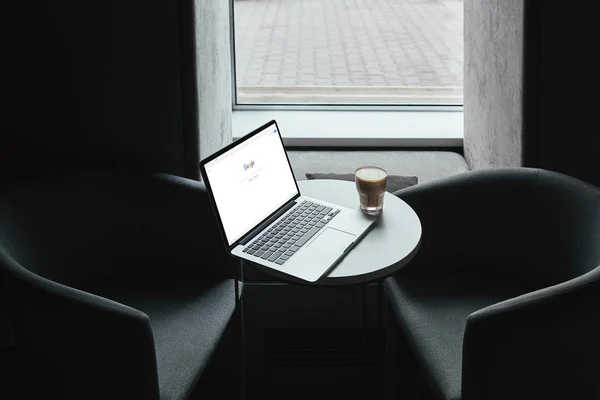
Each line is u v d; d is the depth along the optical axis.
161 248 2.47
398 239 2.10
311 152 3.29
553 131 2.66
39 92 2.66
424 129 3.43
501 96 2.82
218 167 2.08
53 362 1.93
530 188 2.35
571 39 2.58
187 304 2.28
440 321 2.17
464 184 2.42
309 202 2.30
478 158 3.13
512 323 1.85
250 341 2.73
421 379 2.63
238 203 2.11
